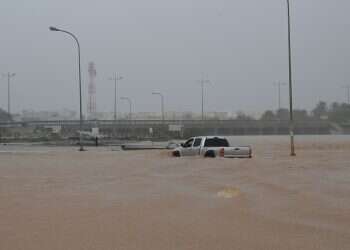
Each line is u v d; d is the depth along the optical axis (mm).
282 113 140500
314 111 142000
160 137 98438
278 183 20891
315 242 10773
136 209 15211
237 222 13016
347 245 10508
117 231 12086
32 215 14344
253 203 15969
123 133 106312
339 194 17688
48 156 43281
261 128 111688
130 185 21234
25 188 20547
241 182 21375
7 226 12797
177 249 10297
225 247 10422
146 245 10664
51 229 12391
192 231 11992
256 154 42562
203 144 36844
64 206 15930
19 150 58469
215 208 15188
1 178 24578
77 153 48156
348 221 13023
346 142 69125
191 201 16578
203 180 22406
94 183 22203
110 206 15820
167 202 16453
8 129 119250
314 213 14148
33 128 119438
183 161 32969
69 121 110500
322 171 25844
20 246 10695
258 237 11289
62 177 24938
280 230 12016
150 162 33219
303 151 47781
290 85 42781
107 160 36750
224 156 35906
